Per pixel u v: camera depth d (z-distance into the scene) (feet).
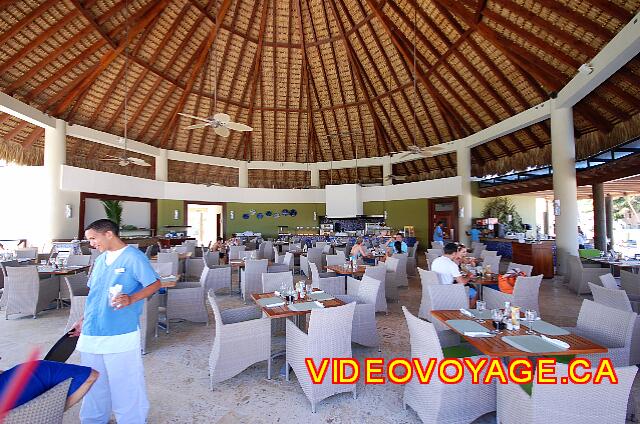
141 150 42.32
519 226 45.83
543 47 23.58
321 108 45.11
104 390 7.68
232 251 30.27
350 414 9.14
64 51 28.19
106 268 7.68
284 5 33.06
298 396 10.07
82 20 26.78
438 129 42.83
